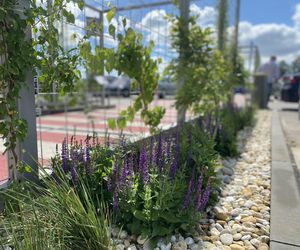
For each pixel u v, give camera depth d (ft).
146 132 14.42
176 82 14.90
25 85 6.12
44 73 6.87
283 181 8.99
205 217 6.86
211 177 7.55
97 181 6.56
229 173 10.18
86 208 5.79
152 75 12.69
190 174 7.72
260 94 36.01
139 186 6.25
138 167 6.87
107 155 7.13
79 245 5.02
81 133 15.69
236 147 12.94
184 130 9.61
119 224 6.05
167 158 7.16
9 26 5.66
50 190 5.61
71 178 6.35
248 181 9.41
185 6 13.53
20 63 5.87
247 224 6.55
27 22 6.12
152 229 5.81
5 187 6.28
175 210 6.08
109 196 6.37
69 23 7.53
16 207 5.82
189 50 13.79
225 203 7.66
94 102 36.11
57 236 4.86
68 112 28.55
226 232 6.26
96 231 4.92
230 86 18.84
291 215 6.68
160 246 5.65
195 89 13.30
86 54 8.73
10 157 6.40
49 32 6.78
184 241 5.80
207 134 9.92
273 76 41.39
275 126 20.38
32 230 4.61
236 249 5.59
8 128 6.07
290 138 16.71
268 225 6.46
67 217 5.09
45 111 26.73
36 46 6.62
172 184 6.37
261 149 13.99
